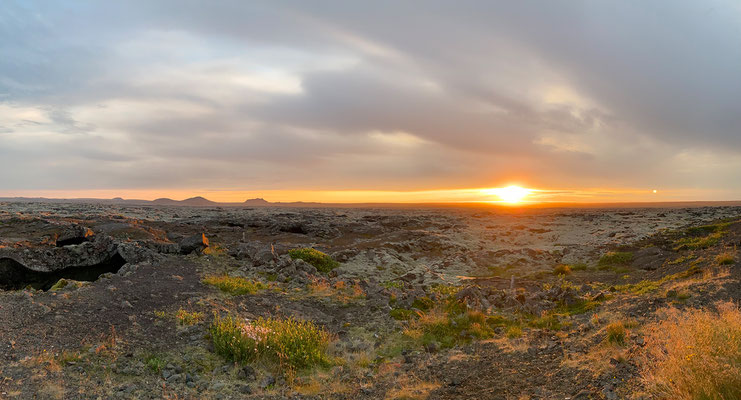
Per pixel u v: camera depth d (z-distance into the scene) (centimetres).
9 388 816
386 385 1062
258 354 1149
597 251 4141
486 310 1808
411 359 1270
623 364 964
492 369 1135
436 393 993
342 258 3744
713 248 3212
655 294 1716
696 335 871
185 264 2486
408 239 5156
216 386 988
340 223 6919
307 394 988
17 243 2633
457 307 1775
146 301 1569
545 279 3136
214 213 10912
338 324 1638
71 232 3053
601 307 1684
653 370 859
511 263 3959
